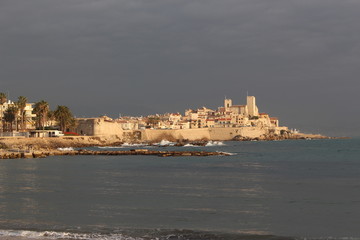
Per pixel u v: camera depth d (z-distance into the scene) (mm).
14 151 135875
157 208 44750
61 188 59062
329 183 64562
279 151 174375
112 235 34812
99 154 142250
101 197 51531
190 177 73000
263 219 39812
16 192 55531
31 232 35562
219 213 42281
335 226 37312
